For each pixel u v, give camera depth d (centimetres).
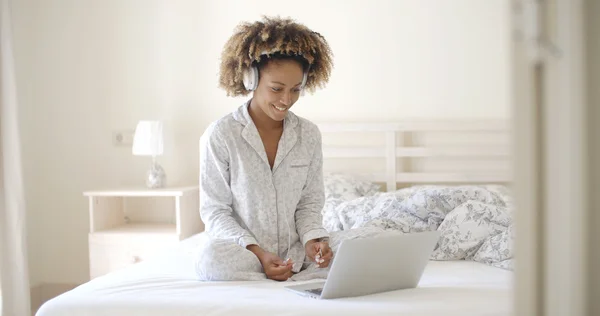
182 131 339
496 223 220
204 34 336
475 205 225
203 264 172
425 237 156
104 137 344
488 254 208
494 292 155
